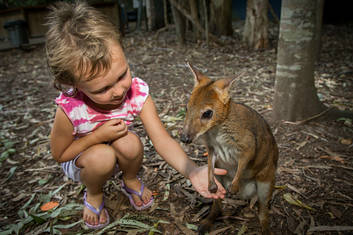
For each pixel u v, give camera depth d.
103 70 0.67
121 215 1.00
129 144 0.91
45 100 2.11
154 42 3.62
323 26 4.49
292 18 1.42
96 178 0.89
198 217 0.98
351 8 4.73
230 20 3.75
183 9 3.27
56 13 0.72
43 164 1.33
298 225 0.92
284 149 1.31
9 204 1.08
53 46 0.69
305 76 1.49
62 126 0.84
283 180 1.12
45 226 0.96
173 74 2.45
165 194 1.08
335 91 1.93
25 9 4.36
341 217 0.94
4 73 2.96
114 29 0.73
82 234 0.92
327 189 1.06
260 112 1.67
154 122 0.93
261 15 3.07
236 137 0.85
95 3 3.99
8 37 4.82
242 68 2.51
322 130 1.45
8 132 1.64
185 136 0.86
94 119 0.88
